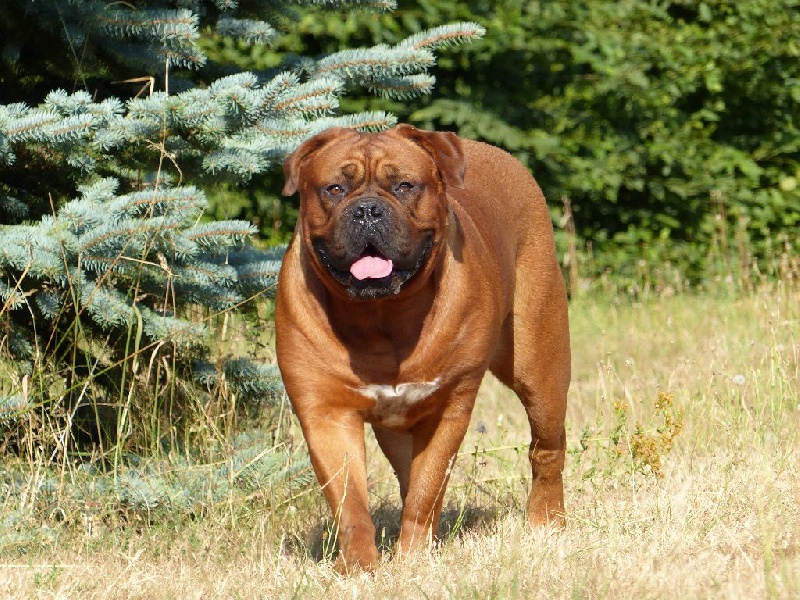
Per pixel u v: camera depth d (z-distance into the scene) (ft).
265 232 70.44
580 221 80.12
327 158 27.37
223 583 25.90
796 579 22.91
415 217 26.84
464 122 71.15
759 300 58.85
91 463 31.91
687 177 78.43
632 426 41.55
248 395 35.81
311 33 67.36
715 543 26.76
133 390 33.78
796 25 76.48
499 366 32.50
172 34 33.53
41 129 30.12
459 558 27.17
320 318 27.22
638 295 72.64
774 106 80.64
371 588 24.93
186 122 31.42
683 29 77.10
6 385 34.30
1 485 30.94
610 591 23.34
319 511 33.83
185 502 31.14
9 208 33.65
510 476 36.60
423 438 28.71
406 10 70.74
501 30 70.64
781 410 38.68
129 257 30.78
